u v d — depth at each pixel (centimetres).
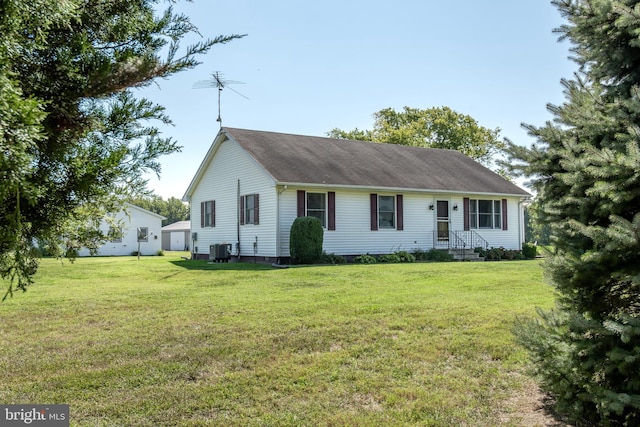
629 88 366
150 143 229
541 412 368
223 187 2062
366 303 796
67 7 175
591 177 311
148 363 482
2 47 154
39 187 192
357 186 1811
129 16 226
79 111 206
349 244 1841
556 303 394
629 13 319
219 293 941
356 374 449
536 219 384
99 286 1085
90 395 398
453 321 657
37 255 215
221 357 502
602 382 323
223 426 340
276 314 712
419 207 2020
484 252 2077
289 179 1694
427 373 455
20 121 149
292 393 404
